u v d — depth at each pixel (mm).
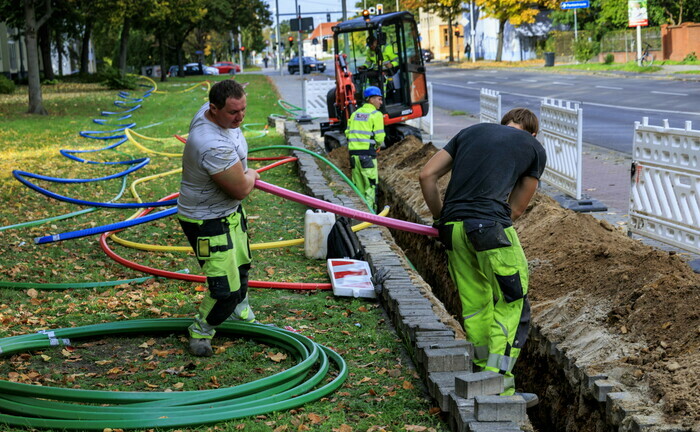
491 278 4652
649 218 7754
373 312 6121
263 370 4918
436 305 5855
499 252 4555
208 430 4047
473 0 69625
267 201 11078
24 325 5832
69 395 4188
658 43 47625
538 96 29219
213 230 4898
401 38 16719
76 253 8219
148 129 23562
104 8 44312
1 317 5941
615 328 5137
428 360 4508
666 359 4527
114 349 5328
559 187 10742
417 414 4281
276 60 107438
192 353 5184
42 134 22406
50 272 7426
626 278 5590
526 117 4996
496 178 4602
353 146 11562
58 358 5141
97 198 11914
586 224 7379
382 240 7797
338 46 17531
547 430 5430
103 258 8016
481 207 4586
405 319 5328
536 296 6332
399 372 4867
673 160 7234
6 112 29188
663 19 51656
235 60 120875
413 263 9977
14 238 8906
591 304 5609
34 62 28797
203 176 4781
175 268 7645
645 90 28750
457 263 4824
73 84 50125
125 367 4965
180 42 63562
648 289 5215
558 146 10766
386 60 16734
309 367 4711
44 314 6129
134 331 5434
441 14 73125
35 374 4750
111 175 14406
